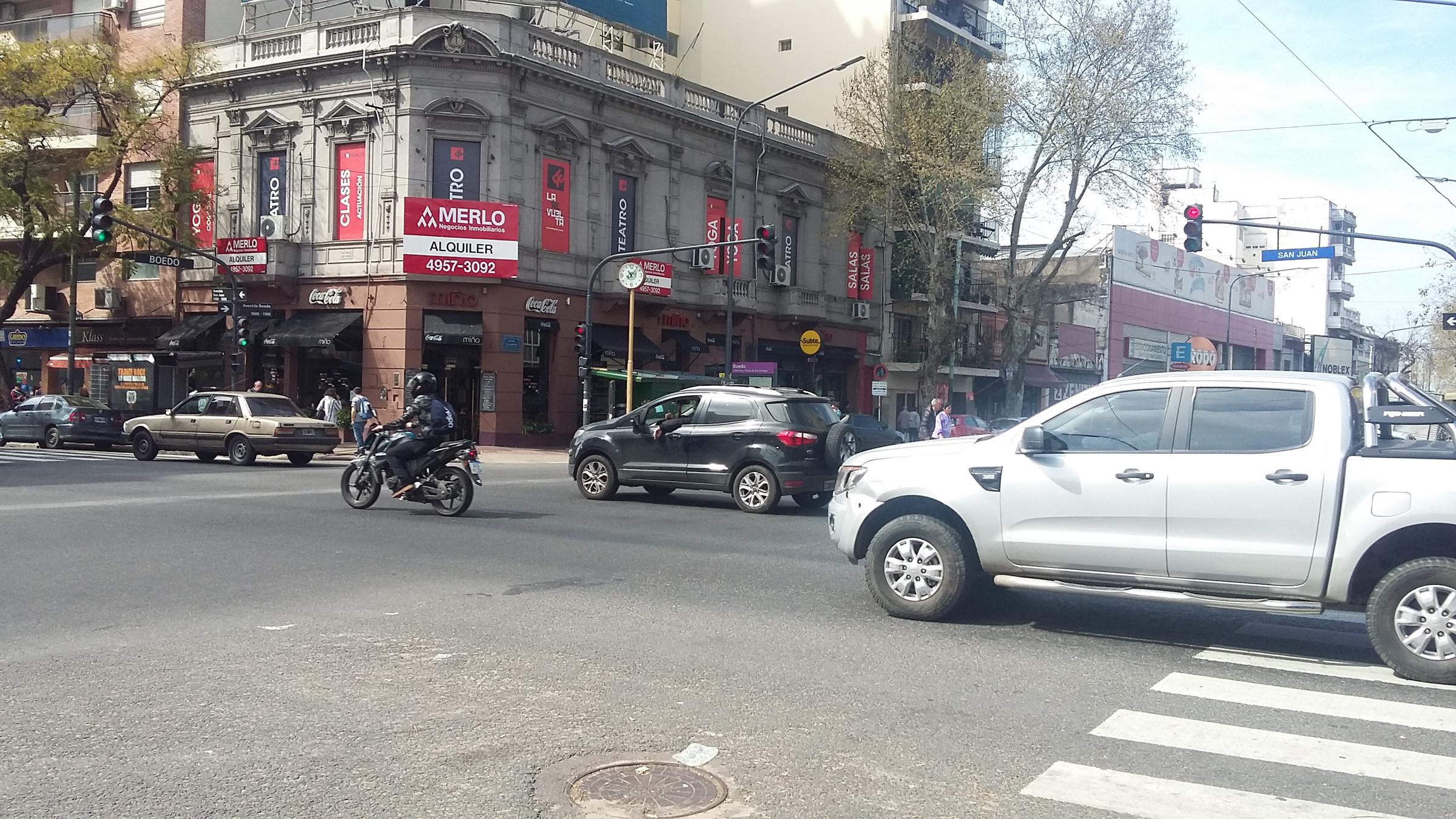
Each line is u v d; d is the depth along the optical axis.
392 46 29.27
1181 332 63.25
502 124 30.00
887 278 44.97
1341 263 86.25
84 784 4.39
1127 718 5.50
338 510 14.18
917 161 34.50
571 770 4.64
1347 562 6.45
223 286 31.95
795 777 4.59
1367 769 4.76
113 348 35.28
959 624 7.77
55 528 11.93
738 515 14.77
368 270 30.16
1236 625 7.91
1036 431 7.41
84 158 31.92
